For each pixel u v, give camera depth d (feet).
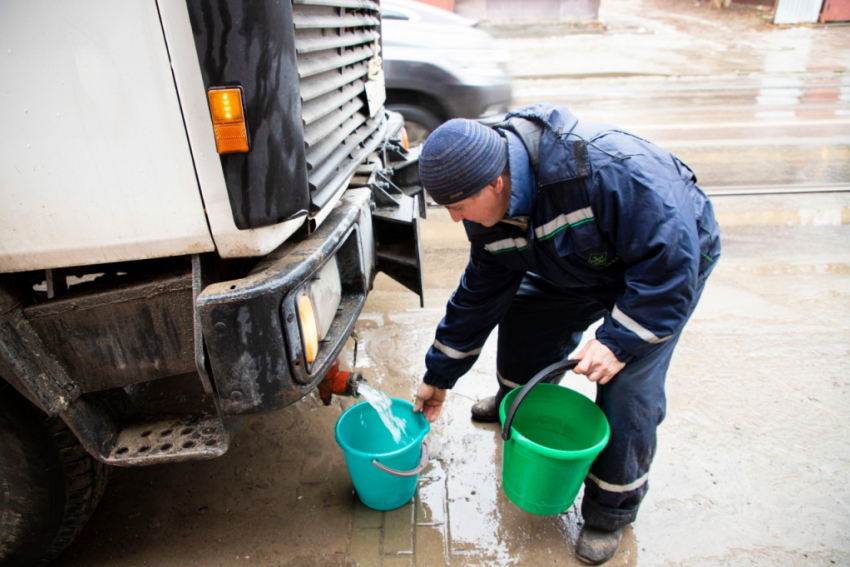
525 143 4.91
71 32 3.96
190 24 3.96
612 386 5.47
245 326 4.56
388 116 10.00
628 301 4.94
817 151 19.29
